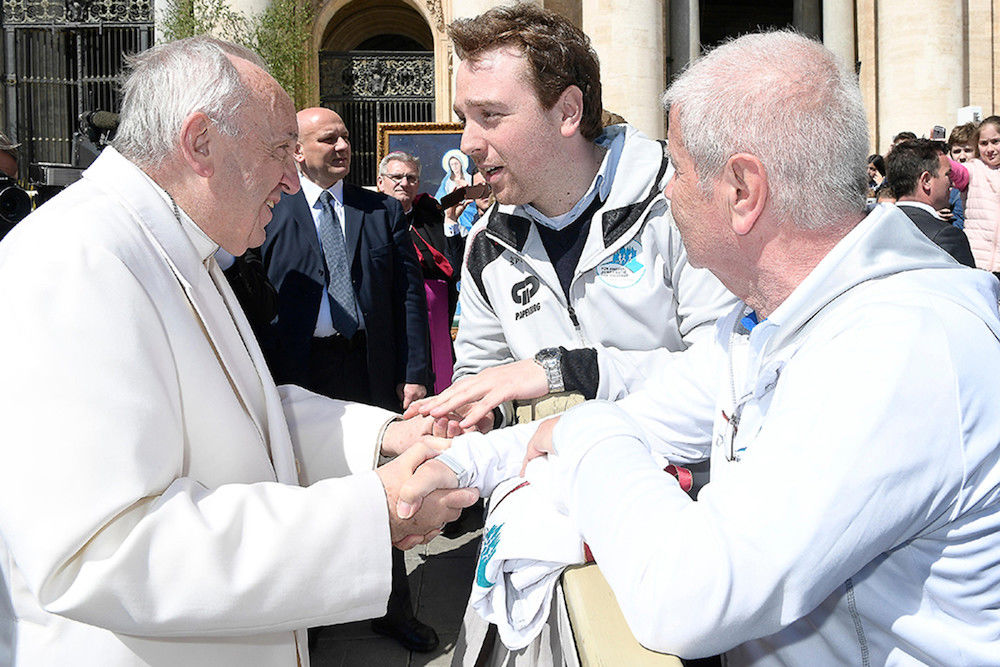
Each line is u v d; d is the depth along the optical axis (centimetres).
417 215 565
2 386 138
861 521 106
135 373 145
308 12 1653
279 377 405
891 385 108
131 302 150
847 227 128
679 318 223
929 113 1543
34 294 142
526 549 147
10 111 1769
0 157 493
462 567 492
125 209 165
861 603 121
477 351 249
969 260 404
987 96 1723
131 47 1777
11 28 1758
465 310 251
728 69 127
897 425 107
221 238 180
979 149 747
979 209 739
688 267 212
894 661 121
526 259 227
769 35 130
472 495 172
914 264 124
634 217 213
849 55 1814
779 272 131
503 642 157
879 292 120
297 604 152
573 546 146
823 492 106
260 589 148
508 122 208
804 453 109
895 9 1562
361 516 159
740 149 125
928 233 403
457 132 898
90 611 138
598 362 200
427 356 446
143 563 141
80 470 136
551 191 217
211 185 172
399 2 2295
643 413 179
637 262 217
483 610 160
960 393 109
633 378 203
